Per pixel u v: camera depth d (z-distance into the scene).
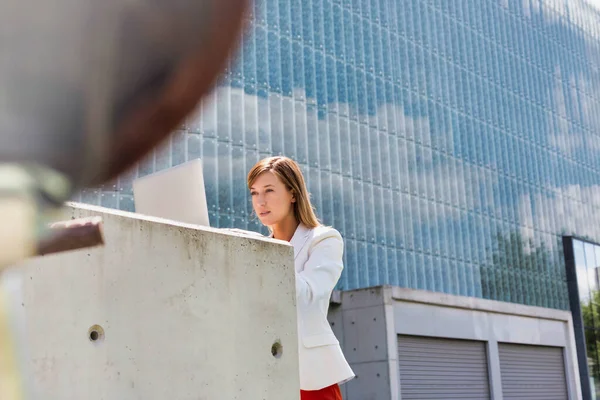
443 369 16.09
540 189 23.94
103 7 0.30
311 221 2.86
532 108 24.44
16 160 0.30
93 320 2.00
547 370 19.98
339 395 2.74
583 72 27.61
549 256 23.64
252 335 2.46
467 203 20.52
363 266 16.69
